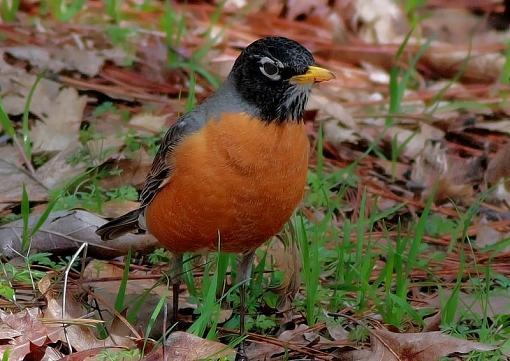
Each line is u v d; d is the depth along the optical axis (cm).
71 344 801
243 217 848
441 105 1577
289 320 927
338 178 1231
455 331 891
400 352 839
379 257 1091
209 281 929
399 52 1454
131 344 810
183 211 853
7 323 798
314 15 1842
